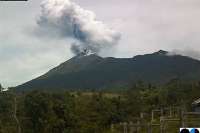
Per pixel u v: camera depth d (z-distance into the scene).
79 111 106.00
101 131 101.00
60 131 98.31
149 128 58.88
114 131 87.06
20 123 97.69
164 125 57.66
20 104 101.50
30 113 97.50
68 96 108.44
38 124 96.75
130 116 106.62
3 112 100.19
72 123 100.69
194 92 107.12
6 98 101.81
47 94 99.94
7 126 97.50
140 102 112.88
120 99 116.25
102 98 115.62
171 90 114.62
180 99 106.50
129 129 67.44
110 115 107.12
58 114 100.06
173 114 70.69
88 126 101.62
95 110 108.31
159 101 110.38
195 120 53.00
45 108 97.62
